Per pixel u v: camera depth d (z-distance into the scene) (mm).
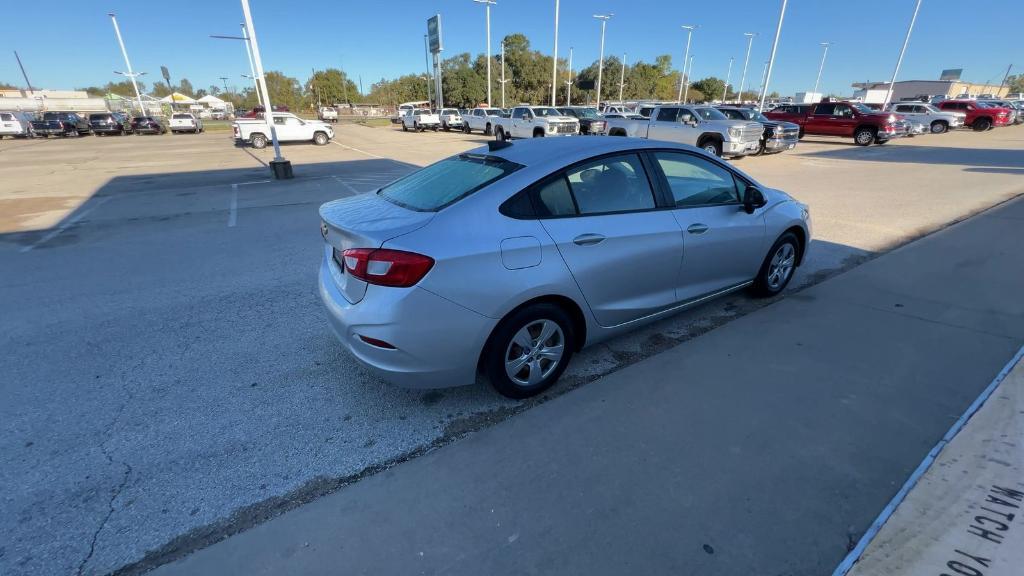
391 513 2170
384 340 2482
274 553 1985
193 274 5371
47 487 2346
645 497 2221
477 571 1886
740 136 15859
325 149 23234
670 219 3350
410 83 92188
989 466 2348
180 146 26438
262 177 13773
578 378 3203
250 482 2373
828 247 6008
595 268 2951
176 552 2004
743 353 3467
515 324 2730
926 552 1921
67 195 10820
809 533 2021
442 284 2463
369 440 2660
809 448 2510
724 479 2316
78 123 36219
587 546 1984
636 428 2695
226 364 3461
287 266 5641
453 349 2582
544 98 78812
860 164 15328
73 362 3494
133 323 4133
